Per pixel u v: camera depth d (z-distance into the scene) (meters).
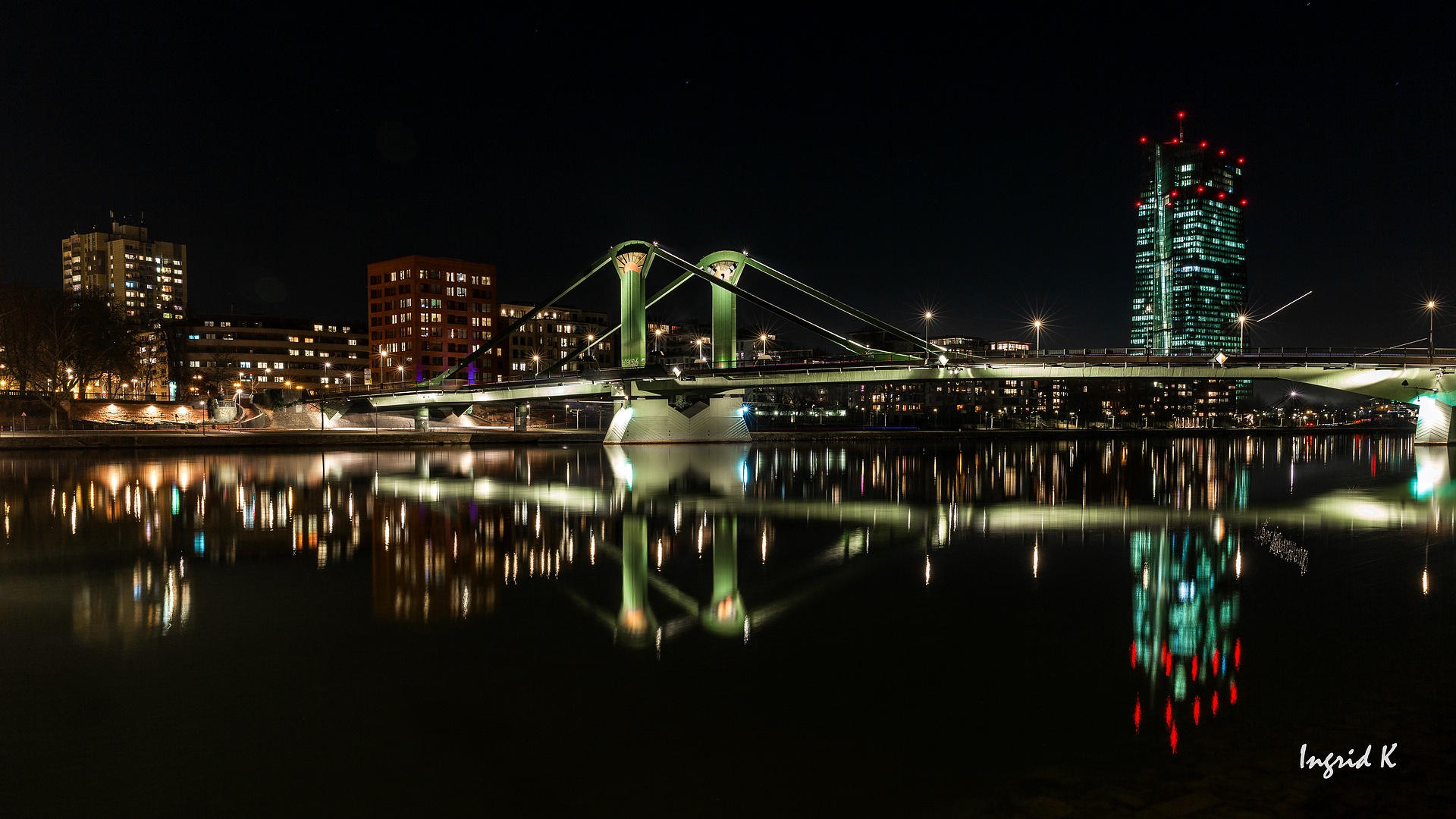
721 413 122.88
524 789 13.04
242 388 183.50
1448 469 76.75
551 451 105.94
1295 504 49.62
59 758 14.16
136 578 28.00
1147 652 19.33
